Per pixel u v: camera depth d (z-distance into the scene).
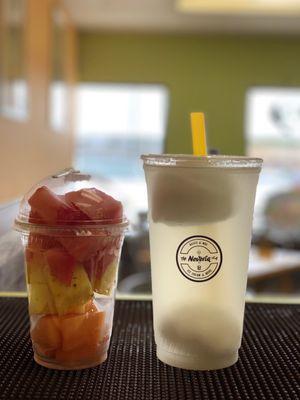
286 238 2.42
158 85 2.97
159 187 0.33
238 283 0.34
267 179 3.02
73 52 2.77
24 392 0.30
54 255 0.33
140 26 2.77
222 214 0.33
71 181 0.36
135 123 3.04
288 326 0.43
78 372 0.33
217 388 0.31
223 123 2.95
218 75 2.93
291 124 3.00
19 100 1.66
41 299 0.34
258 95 2.98
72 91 2.79
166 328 0.34
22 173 1.76
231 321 0.34
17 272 0.52
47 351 0.34
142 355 0.36
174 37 2.91
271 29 2.75
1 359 0.35
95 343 0.34
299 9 2.30
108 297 0.36
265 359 0.36
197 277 0.33
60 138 2.52
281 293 1.42
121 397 0.30
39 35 1.91
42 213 0.33
